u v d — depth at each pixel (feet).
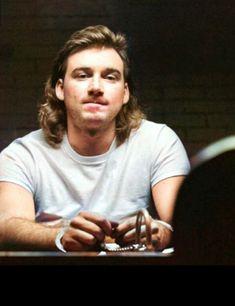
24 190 6.59
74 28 11.89
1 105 11.37
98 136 6.52
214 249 2.79
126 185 6.64
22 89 11.49
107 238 4.60
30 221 5.48
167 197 6.52
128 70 6.68
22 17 11.78
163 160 6.73
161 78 11.72
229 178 2.69
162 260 2.93
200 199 2.73
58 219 6.54
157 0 12.19
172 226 2.80
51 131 6.75
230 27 12.05
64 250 4.54
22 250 5.33
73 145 6.65
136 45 11.82
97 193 6.61
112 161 6.67
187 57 11.87
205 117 11.65
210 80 11.78
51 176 6.66
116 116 6.70
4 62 11.60
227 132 11.57
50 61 11.66
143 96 11.57
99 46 6.41
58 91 6.73
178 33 11.89
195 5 12.17
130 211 6.60
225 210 2.72
